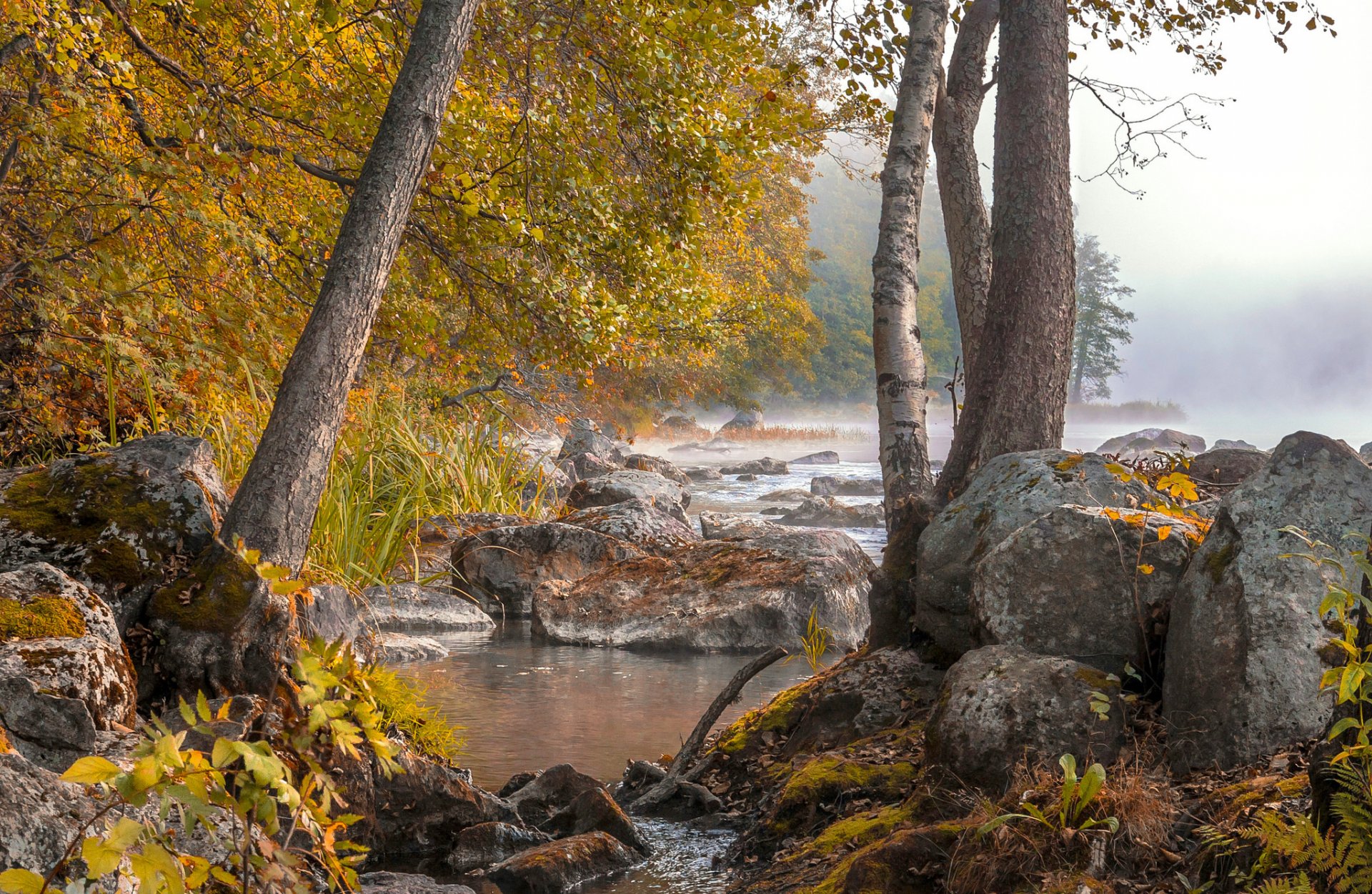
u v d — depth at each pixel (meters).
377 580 11.73
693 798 6.28
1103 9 12.76
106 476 5.53
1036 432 8.11
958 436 8.36
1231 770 4.32
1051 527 5.61
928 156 10.17
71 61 7.30
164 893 1.84
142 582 5.20
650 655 11.09
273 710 4.76
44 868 2.58
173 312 8.02
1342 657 4.34
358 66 9.46
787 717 6.95
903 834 4.38
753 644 11.47
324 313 6.10
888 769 5.54
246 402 10.11
